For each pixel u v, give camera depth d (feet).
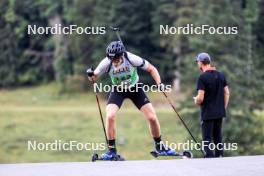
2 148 580.30
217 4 450.71
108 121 113.60
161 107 609.42
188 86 429.79
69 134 599.57
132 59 112.88
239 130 367.04
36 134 605.31
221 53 434.71
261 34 582.76
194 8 596.29
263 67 503.20
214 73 126.31
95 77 114.83
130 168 97.91
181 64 622.54
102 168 98.58
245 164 100.42
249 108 403.13
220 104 126.52
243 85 412.57
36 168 99.81
